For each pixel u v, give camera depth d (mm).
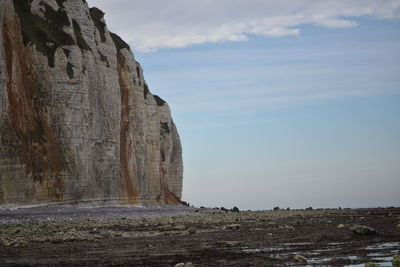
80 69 75750
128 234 39250
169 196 114312
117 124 85000
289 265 23094
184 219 59594
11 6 69188
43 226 45406
